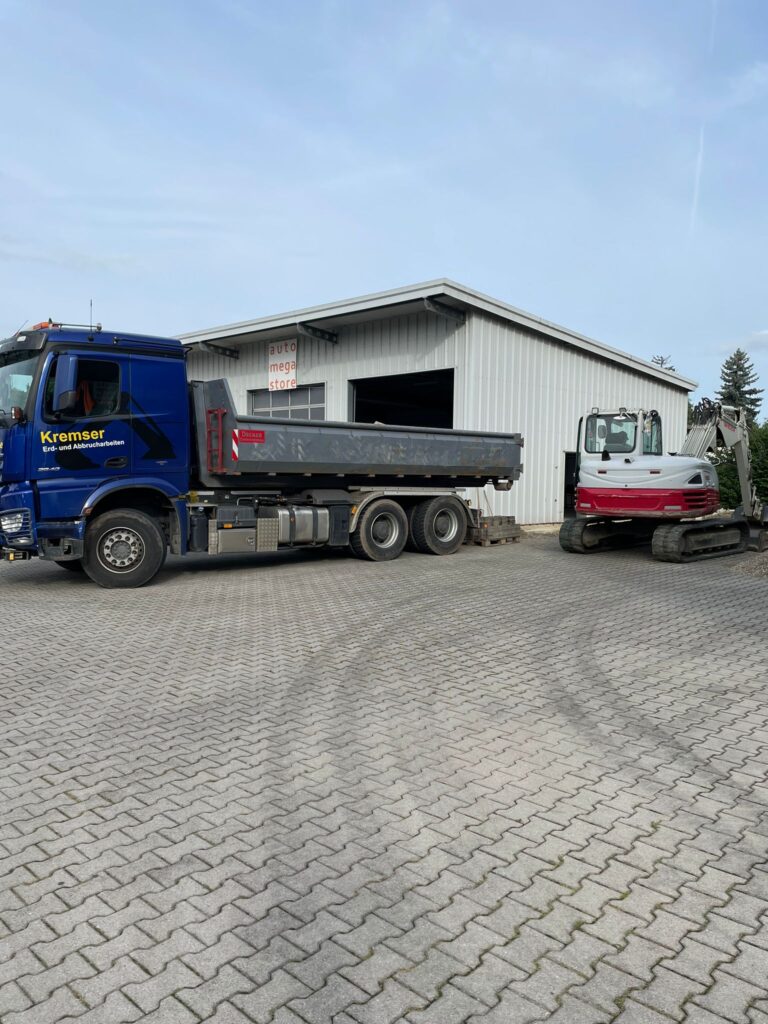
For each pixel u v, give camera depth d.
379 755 4.63
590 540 14.30
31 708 5.52
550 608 9.04
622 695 5.76
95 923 3.01
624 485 13.55
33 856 3.50
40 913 3.08
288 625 8.15
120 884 3.27
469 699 5.66
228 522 11.27
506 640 7.47
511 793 4.11
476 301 16.97
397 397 24.62
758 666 6.54
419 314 18.28
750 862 3.43
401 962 2.77
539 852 3.51
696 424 14.54
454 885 3.25
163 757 4.61
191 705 5.55
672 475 13.19
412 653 6.99
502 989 2.64
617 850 3.53
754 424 25.67
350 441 12.27
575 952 2.83
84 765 4.51
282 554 14.43
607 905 3.11
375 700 5.65
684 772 4.38
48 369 9.73
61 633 7.81
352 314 18.27
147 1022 2.49
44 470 9.75
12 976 2.71
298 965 2.76
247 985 2.66
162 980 2.69
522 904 3.12
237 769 4.43
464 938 2.90
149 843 3.61
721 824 3.77
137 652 7.05
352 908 3.09
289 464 11.56
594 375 21.34
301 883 3.27
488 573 11.84
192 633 7.79
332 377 20.27
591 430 14.28
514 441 14.86
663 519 14.03
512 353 18.52
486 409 17.86
